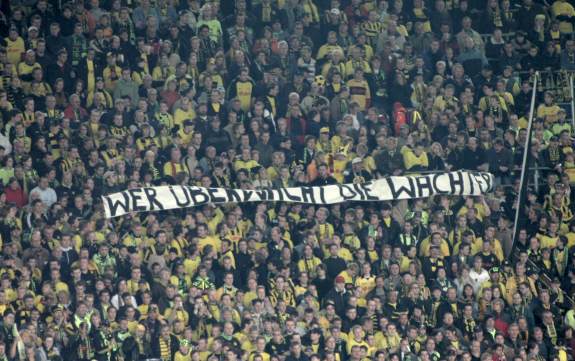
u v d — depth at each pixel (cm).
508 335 9812
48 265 9344
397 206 10394
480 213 10469
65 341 8994
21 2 10881
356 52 11181
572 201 10794
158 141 10350
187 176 10188
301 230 10112
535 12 11712
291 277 9725
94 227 9675
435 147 10669
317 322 9412
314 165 10481
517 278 10088
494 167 10731
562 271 10400
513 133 10862
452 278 10081
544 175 10912
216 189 10069
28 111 10181
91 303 9100
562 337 9944
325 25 11344
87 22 10869
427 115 10962
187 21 11094
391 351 9475
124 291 9262
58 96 10431
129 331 9119
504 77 11344
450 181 10444
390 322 9638
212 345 9212
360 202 10406
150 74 10819
